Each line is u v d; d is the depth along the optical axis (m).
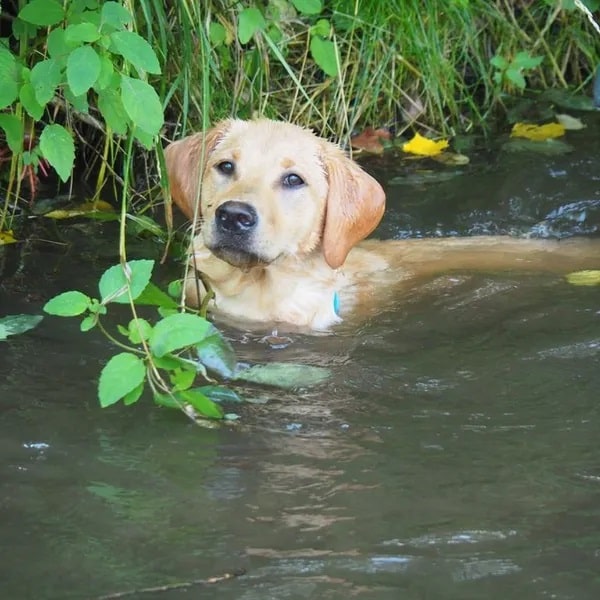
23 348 6.07
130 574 4.12
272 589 4.04
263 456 5.03
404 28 9.99
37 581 4.07
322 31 8.10
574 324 6.68
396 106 10.13
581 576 4.13
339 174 6.97
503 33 10.73
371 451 5.10
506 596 4.02
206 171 7.00
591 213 8.61
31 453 4.99
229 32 8.59
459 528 4.46
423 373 6.02
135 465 4.92
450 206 8.69
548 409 5.54
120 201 8.46
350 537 4.38
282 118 9.48
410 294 7.27
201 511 4.56
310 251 7.03
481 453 5.08
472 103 10.06
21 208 8.26
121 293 5.34
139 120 5.68
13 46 8.23
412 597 4.02
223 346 5.95
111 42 5.83
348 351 6.39
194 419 5.34
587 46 10.86
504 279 7.50
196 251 7.11
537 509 4.60
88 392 5.61
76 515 4.51
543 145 9.60
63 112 8.70
